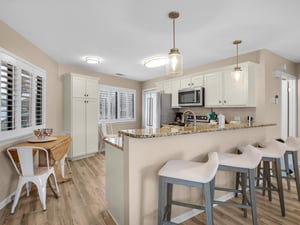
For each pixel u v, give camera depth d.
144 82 5.96
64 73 4.05
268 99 3.03
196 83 3.77
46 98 3.38
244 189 1.91
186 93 3.89
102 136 4.79
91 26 2.24
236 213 2.00
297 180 2.29
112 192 1.93
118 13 1.93
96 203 2.21
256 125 2.36
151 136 1.43
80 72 4.39
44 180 2.10
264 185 2.37
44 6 1.82
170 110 4.50
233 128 2.01
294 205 2.16
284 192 2.50
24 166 2.03
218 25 2.18
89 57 3.47
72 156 3.95
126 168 1.58
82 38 2.61
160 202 1.41
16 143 2.40
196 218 1.92
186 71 4.39
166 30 2.32
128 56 3.39
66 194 2.43
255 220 1.64
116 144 1.81
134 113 5.89
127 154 1.56
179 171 1.36
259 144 2.57
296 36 2.49
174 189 1.83
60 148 2.43
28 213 1.99
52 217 1.92
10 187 2.25
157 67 4.21
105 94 5.07
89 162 3.89
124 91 5.60
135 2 1.73
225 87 3.23
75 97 3.98
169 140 1.76
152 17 2.01
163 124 4.36
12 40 2.32
